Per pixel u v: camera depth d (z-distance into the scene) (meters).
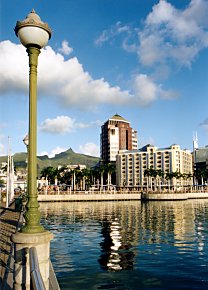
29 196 8.27
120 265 18.33
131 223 40.91
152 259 19.72
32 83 8.41
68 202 95.25
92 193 103.44
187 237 28.72
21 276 7.72
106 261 19.23
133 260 19.48
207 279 15.63
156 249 22.91
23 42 8.45
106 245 24.59
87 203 91.94
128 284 14.85
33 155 8.27
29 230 8.04
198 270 17.23
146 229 34.50
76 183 162.00
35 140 8.32
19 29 8.33
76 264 18.48
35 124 8.32
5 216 30.66
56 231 33.03
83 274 16.41
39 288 4.16
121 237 28.73
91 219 46.38
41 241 7.86
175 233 31.36
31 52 8.48
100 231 32.91
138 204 89.00
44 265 7.94
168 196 106.94
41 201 93.81
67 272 16.81
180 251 22.19
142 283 14.96
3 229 21.12
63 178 157.62
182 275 16.31
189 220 44.91
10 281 9.11
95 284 14.81
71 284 14.80
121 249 22.97
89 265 18.23
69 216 51.56
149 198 105.94
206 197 125.12
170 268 17.64
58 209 68.62
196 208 72.81
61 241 26.55
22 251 7.80
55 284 9.85
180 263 18.77
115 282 15.16
